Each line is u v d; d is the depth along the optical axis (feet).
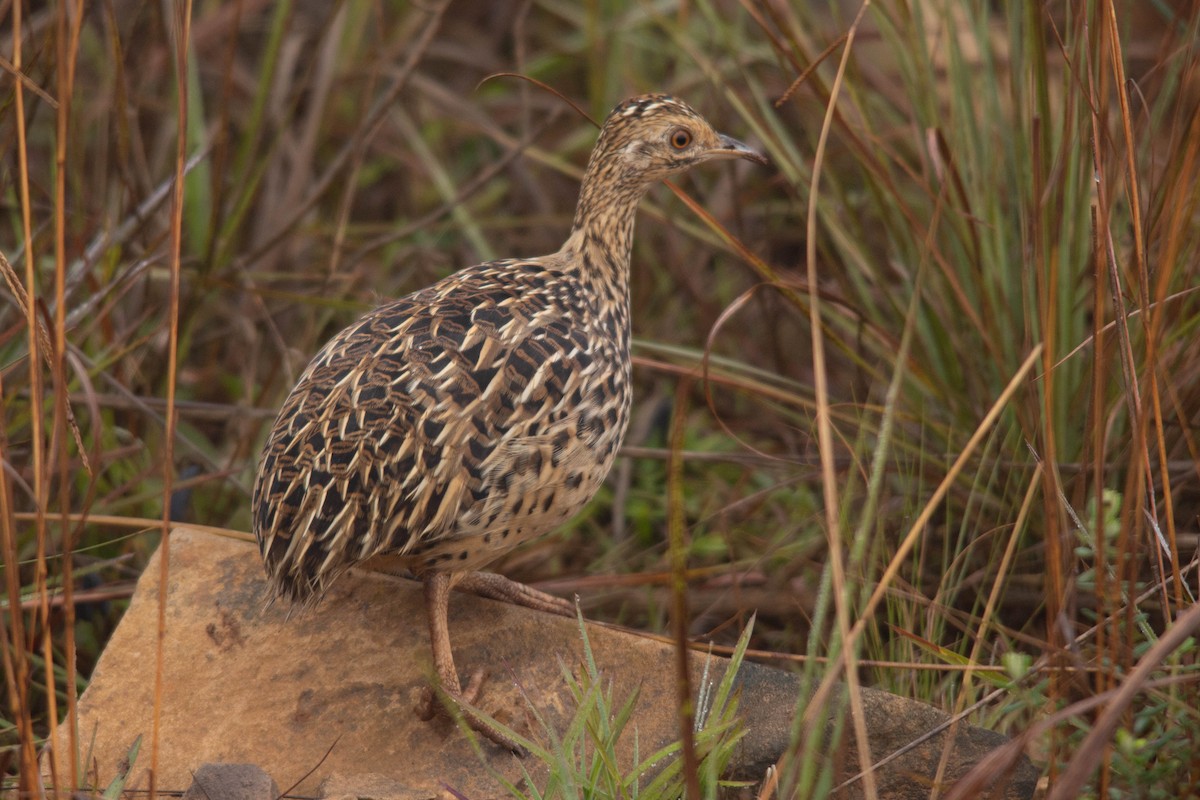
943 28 34.73
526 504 21.15
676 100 26.05
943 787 20.75
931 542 28.04
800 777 17.40
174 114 37.47
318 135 41.04
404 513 20.24
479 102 44.42
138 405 28.66
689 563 31.07
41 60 29.07
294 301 34.65
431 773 21.47
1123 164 25.26
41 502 18.40
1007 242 28.48
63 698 25.66
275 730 22.17
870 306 30.32
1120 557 18.85
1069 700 21.97
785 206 38.70
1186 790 18.56
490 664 22.97
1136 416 20.31
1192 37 25.48
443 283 23.38
